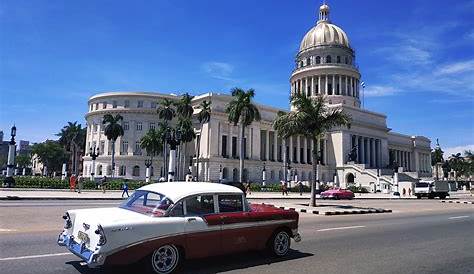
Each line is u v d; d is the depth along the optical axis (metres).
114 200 27.34
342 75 102.44
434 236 13.85
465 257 10.02
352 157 95.44
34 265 8.02
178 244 7.58
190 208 7.95
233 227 8.44
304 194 55.81
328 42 105.06
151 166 78.56
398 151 122.12
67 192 36.06
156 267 7.34
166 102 74.00
